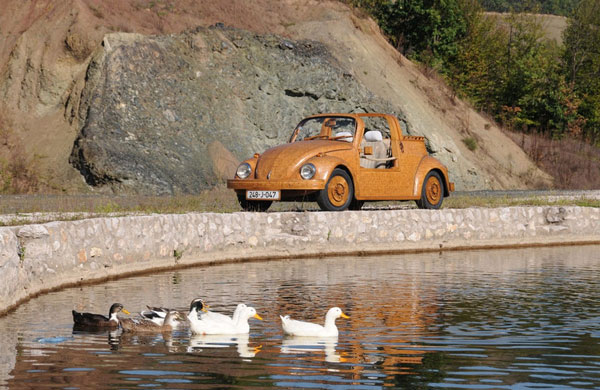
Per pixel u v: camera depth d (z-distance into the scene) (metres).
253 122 32.50
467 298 10.09
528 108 54.53
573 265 14.21
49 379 5.94
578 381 5.93
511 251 17.20
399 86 38.97
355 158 16.30
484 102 51.25
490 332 7.85
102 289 10.70
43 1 34.47
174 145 29.39
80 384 5.80
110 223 11.99
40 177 27.44
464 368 6.34
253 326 8.28
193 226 13.83
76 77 31.05
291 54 34.69
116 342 7.45
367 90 36.28
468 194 28.80
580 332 7.83
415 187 17.44
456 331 7.89
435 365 6.44
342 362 6.57
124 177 27.00
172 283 11.37
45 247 10.36
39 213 14.62
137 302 9.58
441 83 43.97
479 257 15.70
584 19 59.59
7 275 9.07
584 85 58.28
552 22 91.75
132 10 34.97
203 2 37.19
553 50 62.22
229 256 14.38
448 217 17.47
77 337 7.66
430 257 15.62
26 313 8.84
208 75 32.41
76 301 9.62
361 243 16.14
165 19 34.97
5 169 27.22
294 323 7.80
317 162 15.59
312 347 7.19
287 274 12.54
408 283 11.55
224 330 7.86
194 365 6.46
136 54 30.91
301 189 15.46
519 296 10.28
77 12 33.06
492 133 42.75
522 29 59.94
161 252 13.12
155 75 30.92
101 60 30.42
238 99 32.62
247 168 16.19
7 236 9.13
